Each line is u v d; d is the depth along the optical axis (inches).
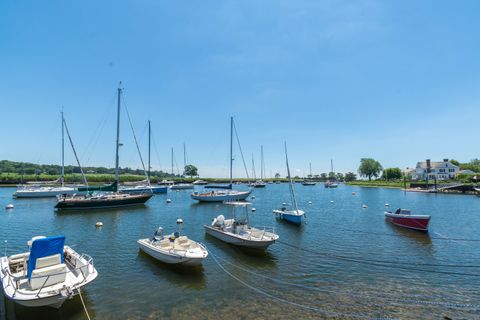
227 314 427.2
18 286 414.6
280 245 854.5
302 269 639.8
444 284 556.7
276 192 3523.6
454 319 418.9
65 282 430.9
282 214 1296.8
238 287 531.5
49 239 436.5
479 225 1198.3
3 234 953.5
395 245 862.5
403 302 474.6
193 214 1454.2
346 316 424.8
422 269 645.3
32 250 420.8
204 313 430.0
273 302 470.0
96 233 976.9
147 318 414.0
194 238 906.1
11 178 3491.6
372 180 6067.9
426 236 987.9
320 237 965.8
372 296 497.7
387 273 618.2
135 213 1464.1
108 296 485.7
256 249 772.6
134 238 903.7
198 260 578.9
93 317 415.5
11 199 2046.0
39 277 403.5
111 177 3875.5
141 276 577.9
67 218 1280.8
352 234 1015.6
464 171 4598.9
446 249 820.0
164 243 659.4
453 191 3026.6
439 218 1382.9
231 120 2310.5
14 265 493.7
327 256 743.7
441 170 4685.0
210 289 520.7
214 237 906.7
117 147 1761.8
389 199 2463.1
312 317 419.8
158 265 643.5
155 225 1136.2
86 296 484.1
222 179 5433.1
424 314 433.7
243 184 5575.8
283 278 582.6
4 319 404.2
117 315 422.0
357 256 745.6
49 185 2578.7
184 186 3486.7
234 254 743.7
